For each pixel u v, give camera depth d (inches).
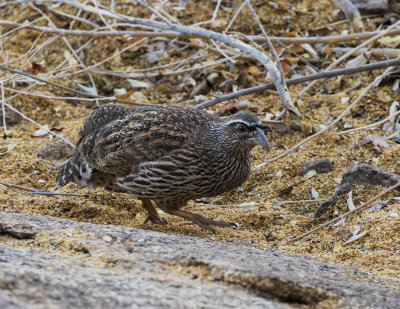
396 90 533.0
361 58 564.7
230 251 310.5
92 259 287.4
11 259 264.8
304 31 615.8
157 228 388.5
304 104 536.7
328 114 521.7
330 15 629.9
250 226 403.2
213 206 429.7
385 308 260.8
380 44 572.4
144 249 296.7
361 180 414.6
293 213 416.5
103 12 558.6
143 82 591.2
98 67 614.2
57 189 438.6
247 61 595.8
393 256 347.6
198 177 372.5
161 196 379.6
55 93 576.7
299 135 495.8
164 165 366.9
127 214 417.4
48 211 402.6
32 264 261.0
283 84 478.3
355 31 573.9
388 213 384.5
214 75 580.1
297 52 597.3
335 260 349.1
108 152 376.8
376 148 466.9
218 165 375.2
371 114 518.3
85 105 574.2
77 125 533.0
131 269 278.8
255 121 373.7
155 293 242.5
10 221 322.3
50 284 234.8
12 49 636.7
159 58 616.4
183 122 378.9
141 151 370.3
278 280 265.4
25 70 595.2
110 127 384.5
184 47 621.3
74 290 232.8
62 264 269.3
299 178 450.3
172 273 275.6
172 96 577.0
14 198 415.8
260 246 364.5
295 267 295.3
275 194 438.0
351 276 305.7
